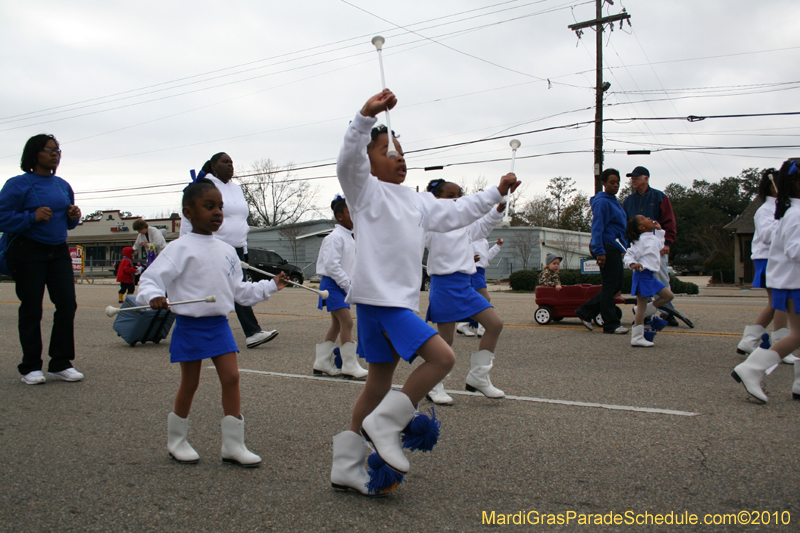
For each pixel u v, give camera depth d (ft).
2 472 10.82
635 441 12.01
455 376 18.66
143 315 24.95
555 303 30.96
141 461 11.37
